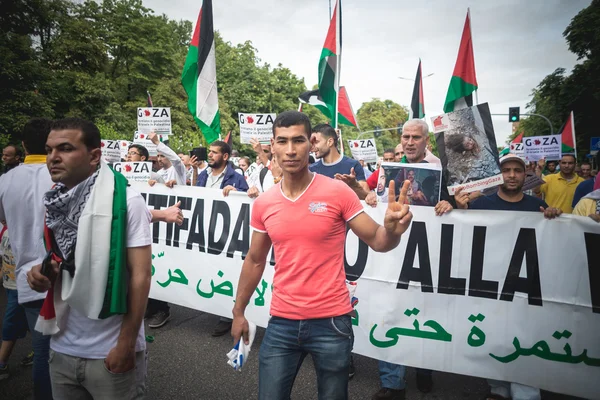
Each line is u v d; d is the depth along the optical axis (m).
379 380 2.97
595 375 2.31
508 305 2.51
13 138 19.11
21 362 3.13
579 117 24.70
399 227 1.57
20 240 2.13
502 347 2.51
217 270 3.57
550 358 2.41
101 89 25.33
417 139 3.06
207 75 5.19
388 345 2.76
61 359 1.65
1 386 2.82
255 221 1.90
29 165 2.19
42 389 2.20
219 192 3.59
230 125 31.09
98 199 1.55
